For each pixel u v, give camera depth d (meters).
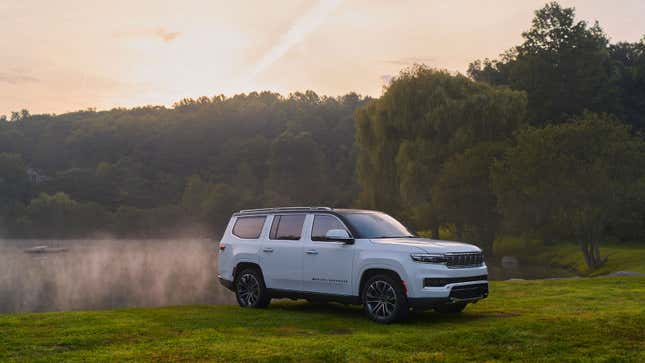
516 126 53.78
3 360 7.40
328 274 10.73
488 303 12.89
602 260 40.72
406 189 52.03
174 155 194.50
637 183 36.84
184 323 10.04
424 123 53.69
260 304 11.86
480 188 48.28
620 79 69.56
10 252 85.00
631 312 10.19
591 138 38.28
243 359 7.43
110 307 27.34
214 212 137.62
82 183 168.50
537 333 8.54
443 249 9.80
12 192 163.62
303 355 7.60
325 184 151.88
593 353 7.58
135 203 166.12
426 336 8.55
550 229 45.28
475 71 88.00
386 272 10.05
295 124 194.38
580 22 67.25
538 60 65.56
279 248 11.52
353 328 9.62
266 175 174.25
